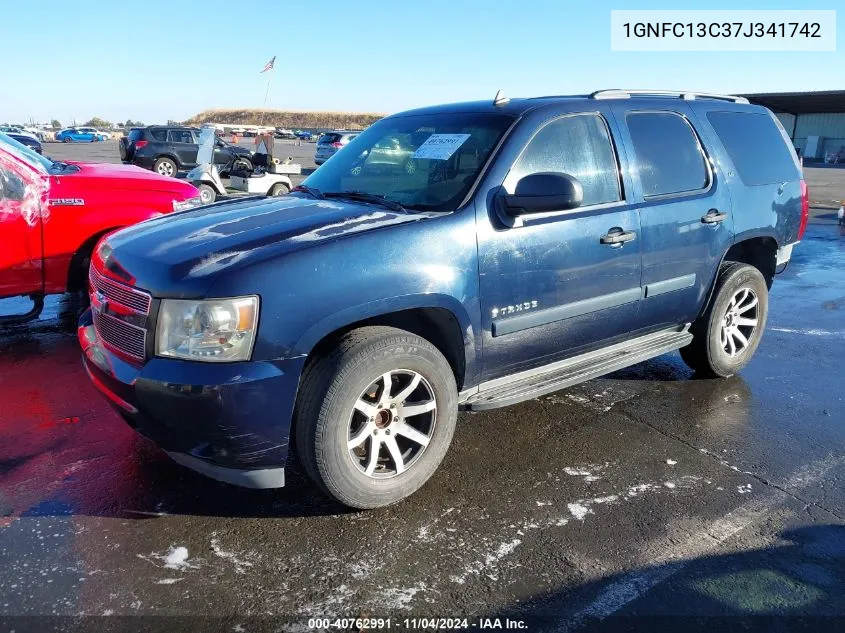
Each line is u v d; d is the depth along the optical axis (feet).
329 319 9.45
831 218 47.83
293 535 9.91
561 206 10.68
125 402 9.64
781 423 14.05
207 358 8.98
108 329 10.26
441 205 11.15
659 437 13.32
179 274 9.24
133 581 8.83
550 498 11.03
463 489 11.27
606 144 13.05
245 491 11.05
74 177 18.63
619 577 9.09
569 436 13.32
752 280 15.96
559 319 12.14
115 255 10.48
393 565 9.27
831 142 167.94
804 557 9.57
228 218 11.25
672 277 14.02
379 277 9.82
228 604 8.45
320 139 92.22
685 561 9.44
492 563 9.34
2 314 20.85
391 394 10.57
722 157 15.24
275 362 9.15
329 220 10.61
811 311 23.13
